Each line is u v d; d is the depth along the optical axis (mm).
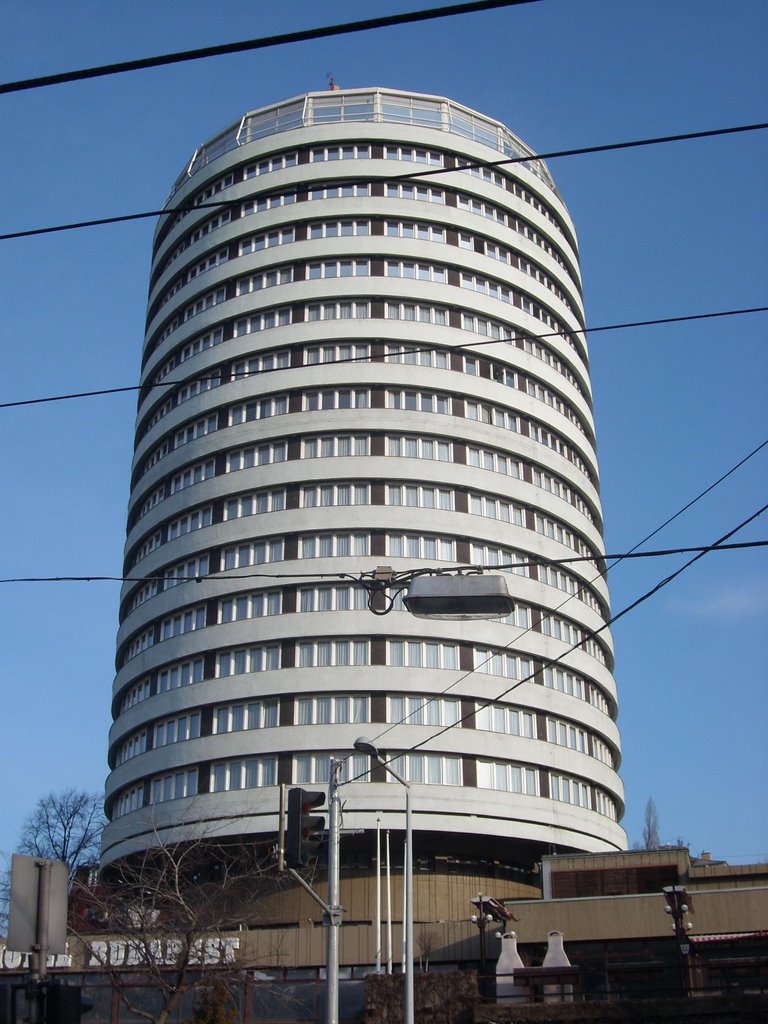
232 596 72438
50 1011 14547
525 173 86812
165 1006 38219
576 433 83188
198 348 82500
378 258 79875
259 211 82438
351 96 85312
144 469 84750
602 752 77312
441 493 74312
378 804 65125
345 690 68000
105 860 72062
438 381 76750
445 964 54094
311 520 72438
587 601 80375
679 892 42312
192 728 70562
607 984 42531
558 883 53469
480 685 69562
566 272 89500
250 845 65562
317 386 76438
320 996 42219
